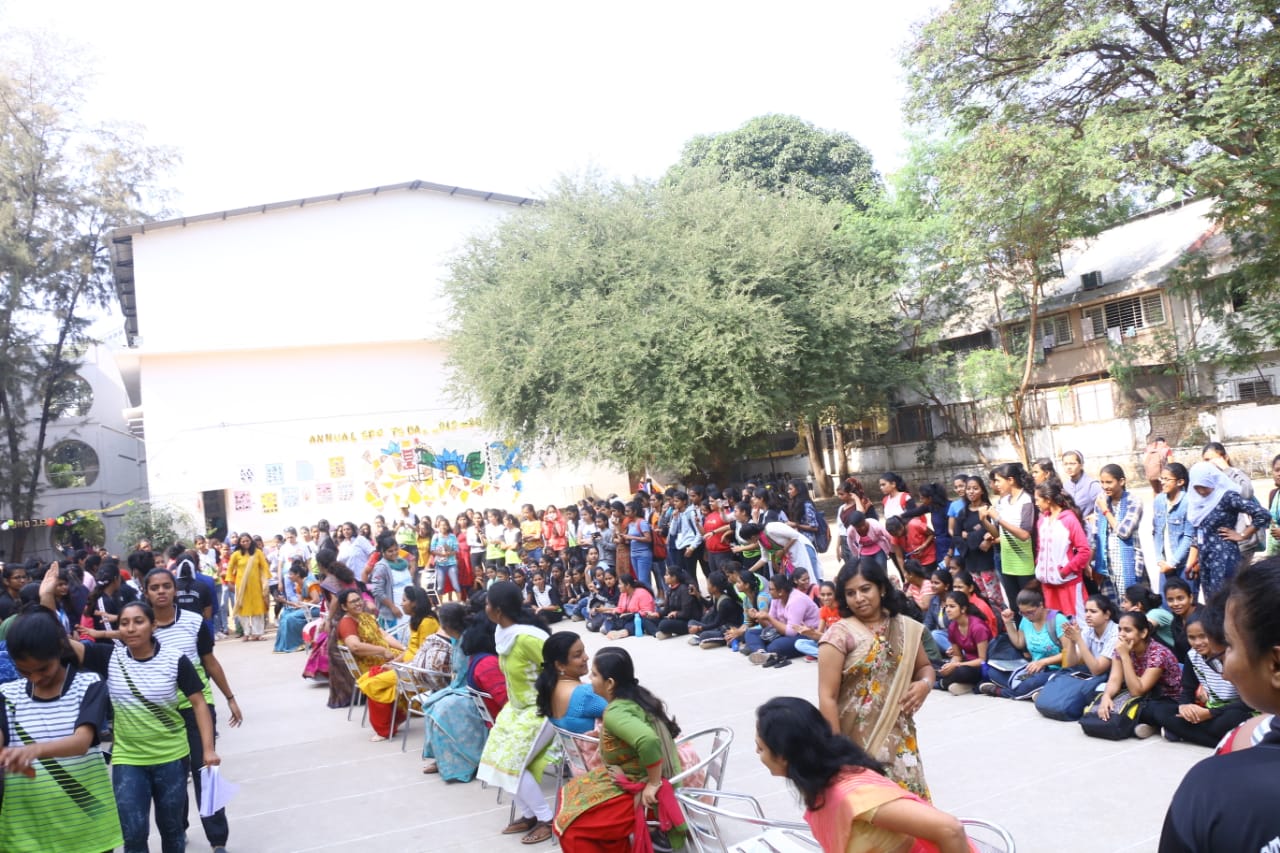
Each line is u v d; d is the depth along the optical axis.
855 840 2.67
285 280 25.72
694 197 22.56
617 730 4.28
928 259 25.73
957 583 7.87
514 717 5.73
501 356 21.28
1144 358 23.89
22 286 27.47
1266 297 19.55
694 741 6.89
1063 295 25.91
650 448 20.44
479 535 17.97
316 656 11.18
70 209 28.58
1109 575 8.45
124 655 4.69
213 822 5.34
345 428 24.98
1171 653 5.92
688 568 12.88
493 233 24.36
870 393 24.67
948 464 27.88
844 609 4.05
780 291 21.53
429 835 5.61
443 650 7.40
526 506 16.95
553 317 21.09
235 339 24.86
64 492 32.66
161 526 22.48
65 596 9.03
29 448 30.70
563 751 5.30
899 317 26.06
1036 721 6.55
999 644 7.46
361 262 26.48
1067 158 17.80
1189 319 23.25
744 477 33.50
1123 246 26.39
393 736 8.16
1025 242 21.70
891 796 2.65
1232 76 15.15
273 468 24.41
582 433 21.16
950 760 5.92
